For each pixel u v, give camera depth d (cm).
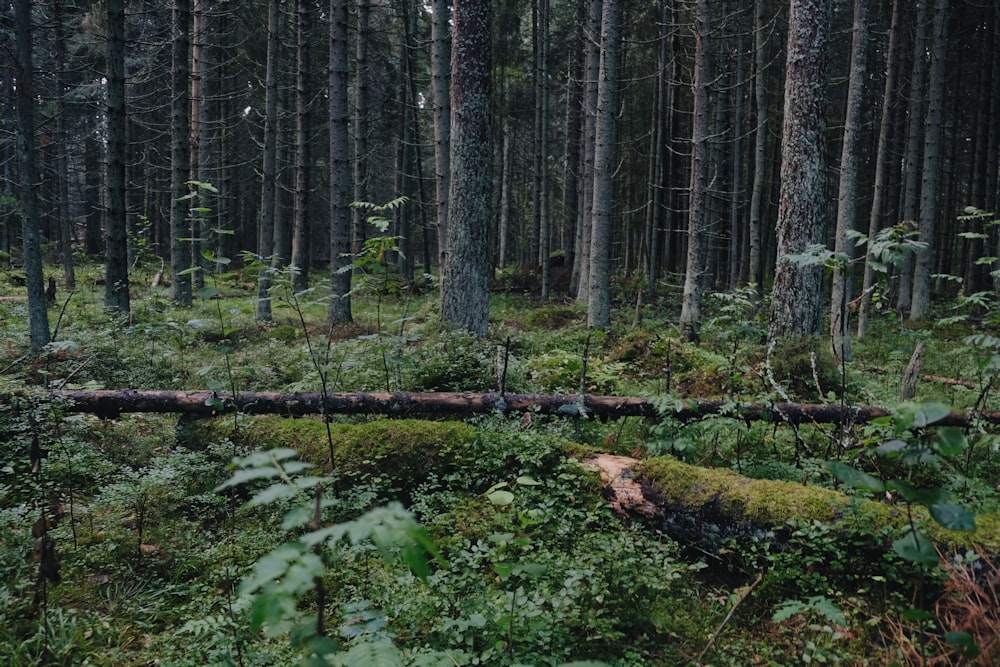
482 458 523
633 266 3447
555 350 940
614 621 357
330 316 1413
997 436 333
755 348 944
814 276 919
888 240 427
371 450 532
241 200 3569
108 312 1045
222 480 527
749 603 395
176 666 315
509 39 2675
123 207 1079
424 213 2398
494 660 310
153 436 620
